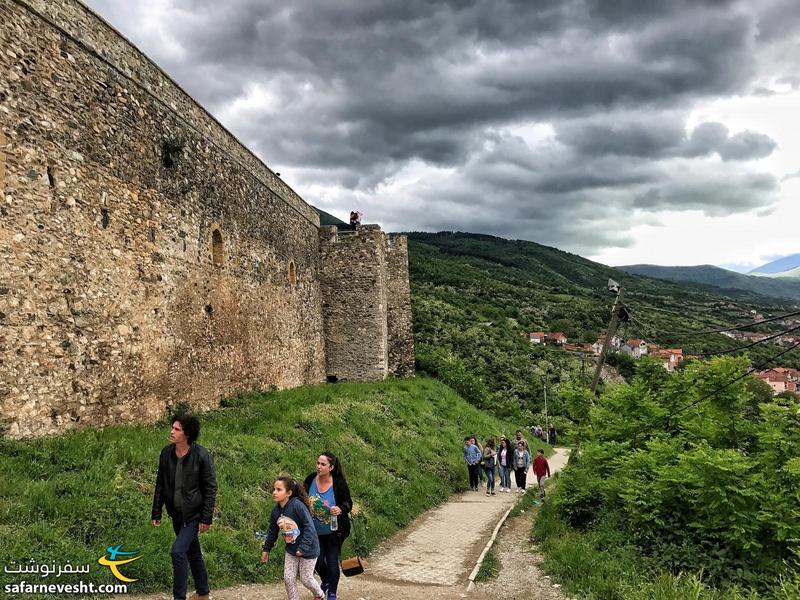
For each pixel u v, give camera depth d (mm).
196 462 6020
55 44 10664
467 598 8148
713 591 7938
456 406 27906
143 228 13383
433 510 14844
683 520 10023
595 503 12531
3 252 9297
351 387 24266
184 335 15258
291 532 6043
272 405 17922
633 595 7543
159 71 14422
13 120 9594
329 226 30531
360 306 30016
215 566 7488
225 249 18234
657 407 13766
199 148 16562
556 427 41000
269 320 22250
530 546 11562
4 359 9211
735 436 12125
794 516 9062
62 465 8664
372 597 7812
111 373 11906
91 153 11555
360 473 14273
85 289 11195
